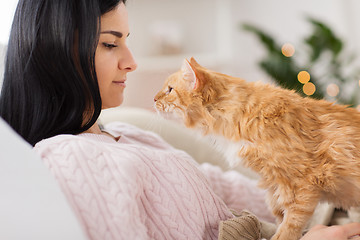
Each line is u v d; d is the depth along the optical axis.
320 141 0.92
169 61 4.76
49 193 0.49
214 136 1.10
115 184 0.61
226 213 0.89
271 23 4.52
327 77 3.03
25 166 0.51
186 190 0.78
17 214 0.44
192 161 1.12
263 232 0.99
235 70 4.74
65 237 0.45
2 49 1.05
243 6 4.65
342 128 0.92
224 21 4.72
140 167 0.69
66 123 0.82
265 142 0.92
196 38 4.83
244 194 1.16
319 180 0.90
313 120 0.95
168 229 0.70
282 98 0.99
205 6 4.77
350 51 3.74
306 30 4.27
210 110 1.06
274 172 0.94
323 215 1.03
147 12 4.82
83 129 0.87
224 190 1.14
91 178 0.61
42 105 0.82
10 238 0.41
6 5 1.25
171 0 4.79
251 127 0.95
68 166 0.62
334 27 4.01
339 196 0.95
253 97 1.00
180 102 1.13
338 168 0.89
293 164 0.90
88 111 0.87
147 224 0.69
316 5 4.21
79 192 0.60
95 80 0.83
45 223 0.45
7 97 0.86
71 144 0.66
